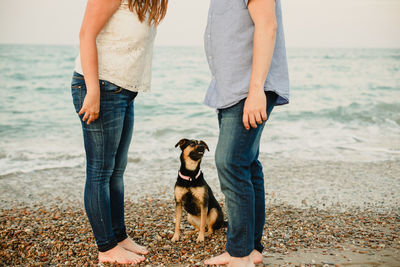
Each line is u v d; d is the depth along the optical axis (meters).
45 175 6.41
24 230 3.66
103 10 2.25
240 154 2.16
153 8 2.45
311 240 3.32
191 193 3.60
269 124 11.66
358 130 10.84
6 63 30.05
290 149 8.39
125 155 2.81
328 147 8.57
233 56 2.12
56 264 2.84
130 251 2.93
